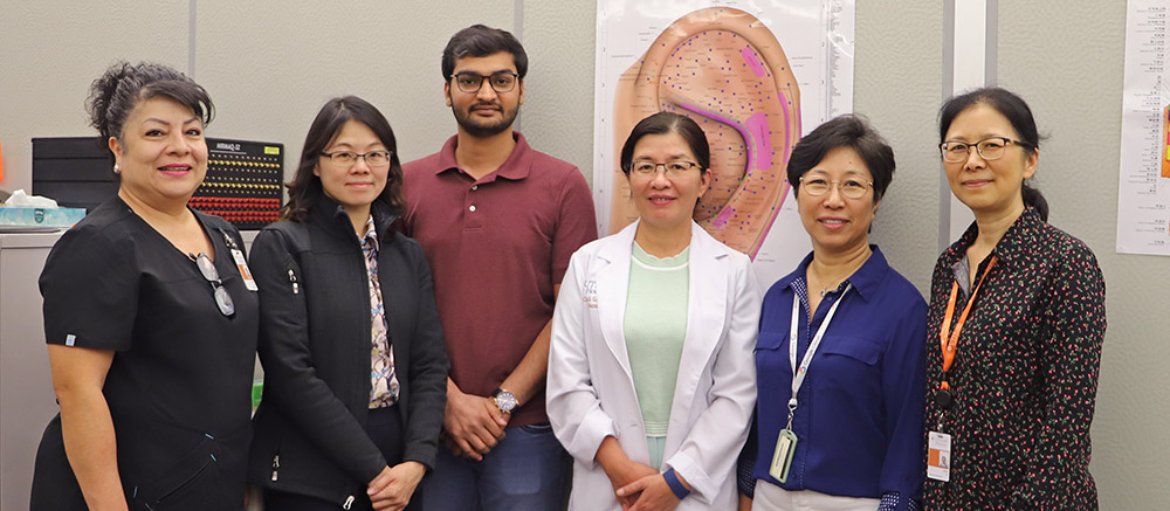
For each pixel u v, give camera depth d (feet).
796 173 6.50
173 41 9.27
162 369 5.51
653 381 6.63
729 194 7.57
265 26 8.93
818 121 7.30
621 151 7.79
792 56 7.36
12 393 6.57
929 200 7.06
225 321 5.68
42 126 9.71
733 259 6.89
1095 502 5.43
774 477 6.29
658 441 6.61
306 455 6.21
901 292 6.31
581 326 6.88
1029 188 6.09
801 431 6.25
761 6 7.43
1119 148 6.65
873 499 6.12
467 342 7.22
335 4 8.67
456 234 7.28
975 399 5.54
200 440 5.56
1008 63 6.86
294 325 6.15
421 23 8.39
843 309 6.38
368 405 6.37
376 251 6.68
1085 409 5.23
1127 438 6.71
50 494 5.51
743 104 7.50
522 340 7.22
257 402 7.73
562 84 7.98
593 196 7.90
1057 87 6.77
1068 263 5.38
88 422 5.28
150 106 5.54
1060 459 5.20
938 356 5.85
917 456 6.02
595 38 7.86
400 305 6.60
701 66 7.59
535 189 7.33
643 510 6.35
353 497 6.26
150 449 5.49
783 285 6.69
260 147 8.63
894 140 7.13
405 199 7.14
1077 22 6.71
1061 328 5.31
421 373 6.76
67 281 5.29
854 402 6.13
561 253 7.29
